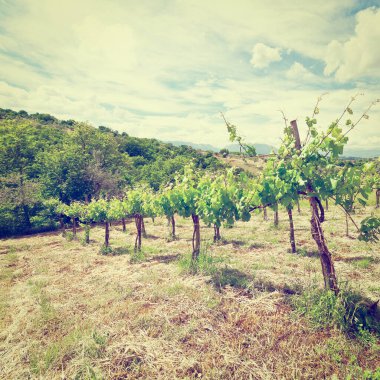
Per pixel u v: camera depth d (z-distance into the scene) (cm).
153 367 338
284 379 304
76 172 2820
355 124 397
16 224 2302
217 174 771
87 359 357
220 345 372
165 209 952
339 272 623
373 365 321
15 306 581
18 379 344
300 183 442
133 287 610
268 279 586
